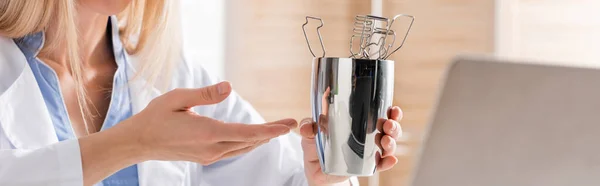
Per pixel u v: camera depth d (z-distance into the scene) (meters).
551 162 0.46
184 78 1.30
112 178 1.11
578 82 0.45
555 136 0.45
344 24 2.86
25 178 0.88
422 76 2.52
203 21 2.69
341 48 2.86
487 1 2.15
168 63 1.25
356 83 0.78
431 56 2.46
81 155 0.88
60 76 1.13
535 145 0.46
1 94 1.03
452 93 0.47
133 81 1.20
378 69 0.79
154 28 1.22
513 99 0.46
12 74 1.05
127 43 1.24
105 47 1.20
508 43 2.06
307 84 2.84
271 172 1.23
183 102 0.85
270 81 2.79
